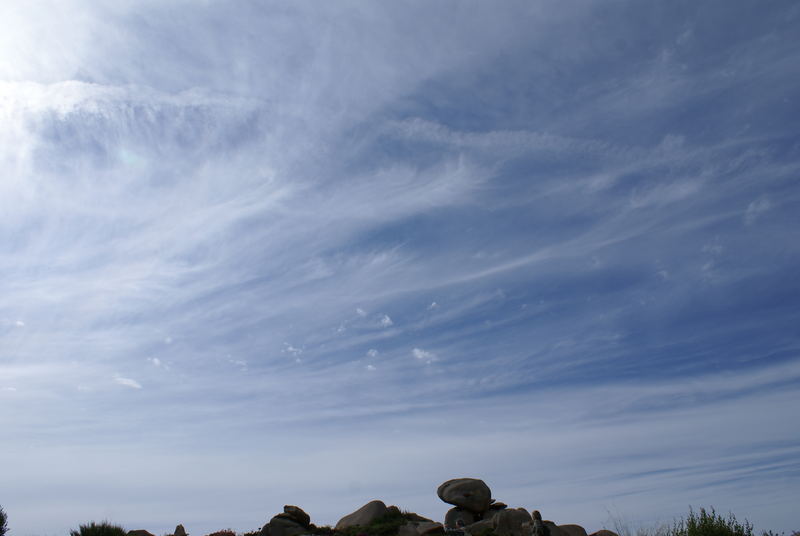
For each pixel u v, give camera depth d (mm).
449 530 29656
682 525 27375
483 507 32344
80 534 28766
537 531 27031
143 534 29828
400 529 29688
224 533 30109
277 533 28984
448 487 33406
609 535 29344
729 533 25891
